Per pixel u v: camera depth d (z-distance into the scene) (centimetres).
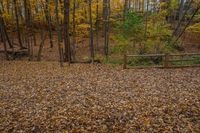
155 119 692
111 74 1343
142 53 1767
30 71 1500
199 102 812
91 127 663
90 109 795
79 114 755
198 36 2580
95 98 914
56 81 1220
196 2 1891
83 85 1122
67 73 1409
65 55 1839
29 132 652
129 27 1689
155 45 1792
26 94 1010
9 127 685
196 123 659
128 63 1630
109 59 1800
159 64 1588
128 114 738
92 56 1778
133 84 1105
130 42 1822
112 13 2544
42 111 797
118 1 2564
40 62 1823
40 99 934
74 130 648
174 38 2064
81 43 2544
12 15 2534
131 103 837
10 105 871
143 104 820
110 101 870
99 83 1149
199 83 1080
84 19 2195
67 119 721
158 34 1756
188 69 1410
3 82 1248
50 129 662
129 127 652
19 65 1703
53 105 854
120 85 1098
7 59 1928
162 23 1847
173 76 1243
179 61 1591
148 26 1772
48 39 2764
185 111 742
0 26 2123
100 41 2648
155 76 1255
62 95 975
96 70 1471
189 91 953
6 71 1523
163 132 613
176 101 834
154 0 2222
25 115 768
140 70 1427
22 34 2531
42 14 2347
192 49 2170
